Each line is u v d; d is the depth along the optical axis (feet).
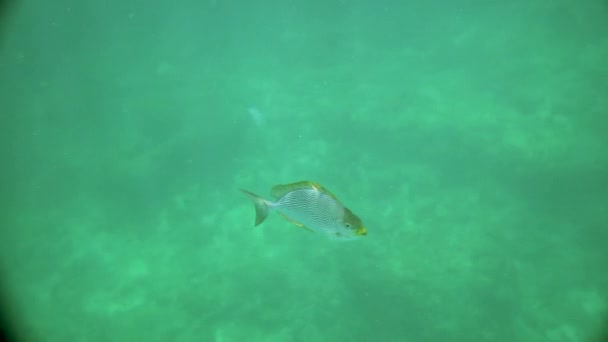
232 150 41.42
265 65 58.18
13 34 76.69
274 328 24.73
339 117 43.68
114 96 55.67
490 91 43.11
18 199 40.34
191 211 35.35
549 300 24.18
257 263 29.40
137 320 26.66
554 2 53.88
